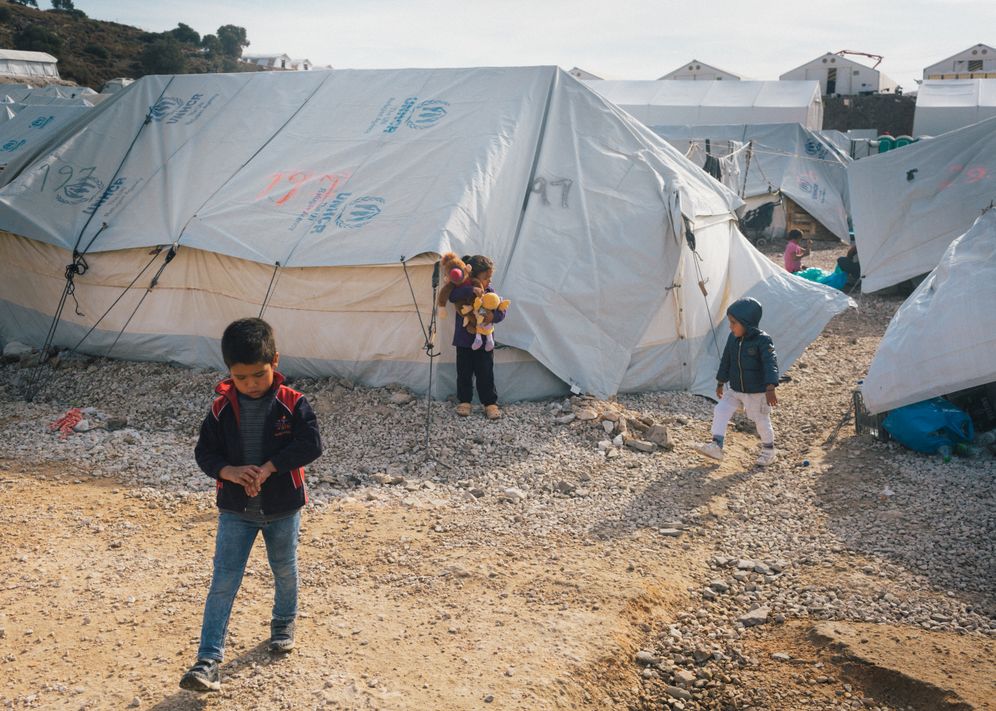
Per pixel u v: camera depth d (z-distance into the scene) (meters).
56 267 9.54
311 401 8.23
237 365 3.62
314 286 8.47
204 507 6.13
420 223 8.31
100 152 10.43
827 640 4.62
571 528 6.03
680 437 7.99
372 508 6.22
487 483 6.79
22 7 79.88
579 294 8.72
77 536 5.56
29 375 9.12
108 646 4.27
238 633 4.38
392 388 8.46
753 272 10.91
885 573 5.36
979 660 4.40
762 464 7.36
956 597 5.08
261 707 3.74
